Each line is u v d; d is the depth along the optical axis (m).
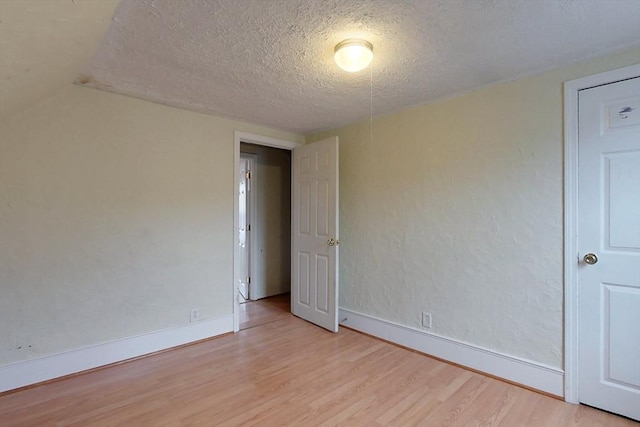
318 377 2.20
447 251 2.47
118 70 2.00
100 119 2.33
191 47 1.73
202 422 1.71
